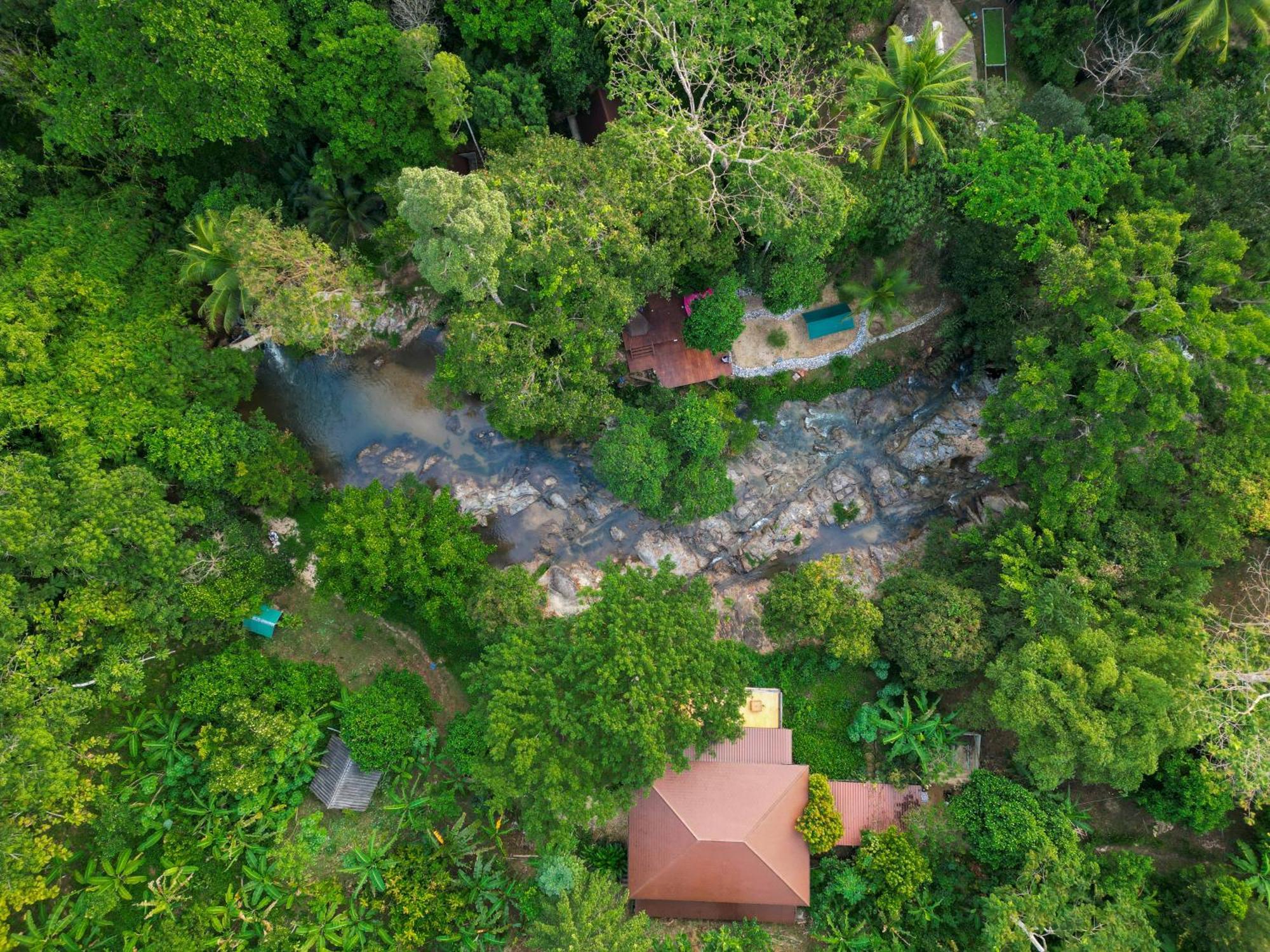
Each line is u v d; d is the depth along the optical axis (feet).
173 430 101.76
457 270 84.12
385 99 100.48
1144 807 106.32
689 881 104.99
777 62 103.81
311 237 108.88
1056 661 96.53
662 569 105.29
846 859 110.73
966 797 105.91
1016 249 101.81
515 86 105.60
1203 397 98.53
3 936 91.66
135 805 101.60
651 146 94.68
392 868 104.99
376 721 106.52
